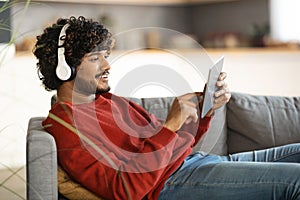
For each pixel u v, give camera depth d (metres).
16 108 4.14
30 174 2.21
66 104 2.44
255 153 2.87
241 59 5.09
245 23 5.66
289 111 3.25
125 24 5.67
